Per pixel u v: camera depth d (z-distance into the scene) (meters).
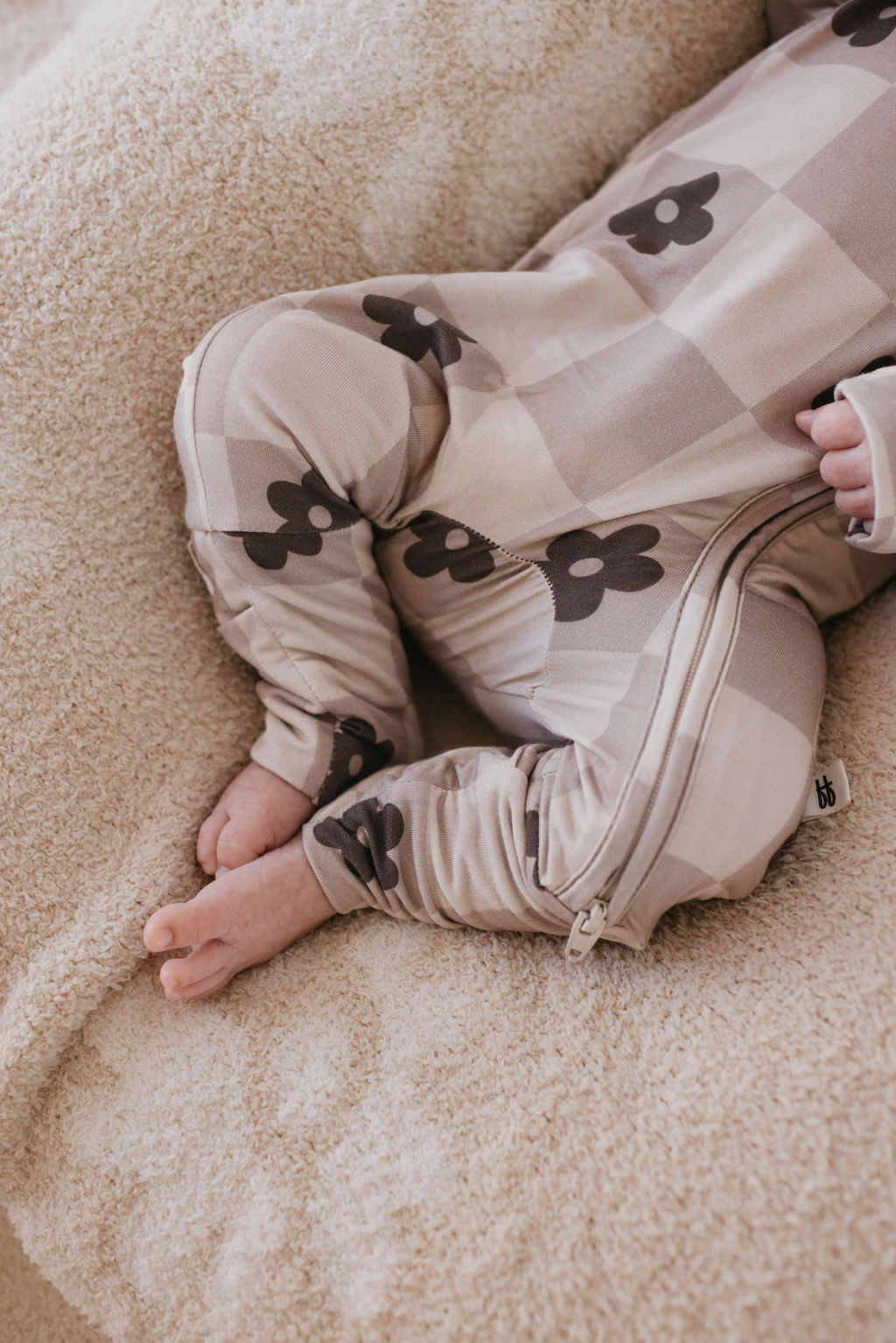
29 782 0.68
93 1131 0.62
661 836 0.57
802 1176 0.51
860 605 0.76
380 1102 0.59
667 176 0.72
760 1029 0.56
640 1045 0.58
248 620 0.70
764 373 0.63
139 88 0.71
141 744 0.72
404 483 0.69
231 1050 0.63
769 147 0.67
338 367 0.65
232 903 0.64
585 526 0.66
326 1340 0.53
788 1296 0.49
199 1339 0.56
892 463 0.56
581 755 0.62
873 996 0.56
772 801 0.59
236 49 0.72
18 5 1.05
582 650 0.64
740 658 0.60
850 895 0.61
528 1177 0.54
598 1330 0.50
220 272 0.74
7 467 0.70
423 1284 0.53
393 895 0.65
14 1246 0.72
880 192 0.63
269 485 0.65
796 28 0.79
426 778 0.66
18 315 0.69
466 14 0.73
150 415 0.74
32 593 0.70
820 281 0.63
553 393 0.68
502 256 0.83
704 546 0.64
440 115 0.76
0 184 0.70
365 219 0.77
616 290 0.69
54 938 0.66
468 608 0.72
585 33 0.77
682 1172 0.52
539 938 0.66
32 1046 0.63
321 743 0.71
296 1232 0.56
